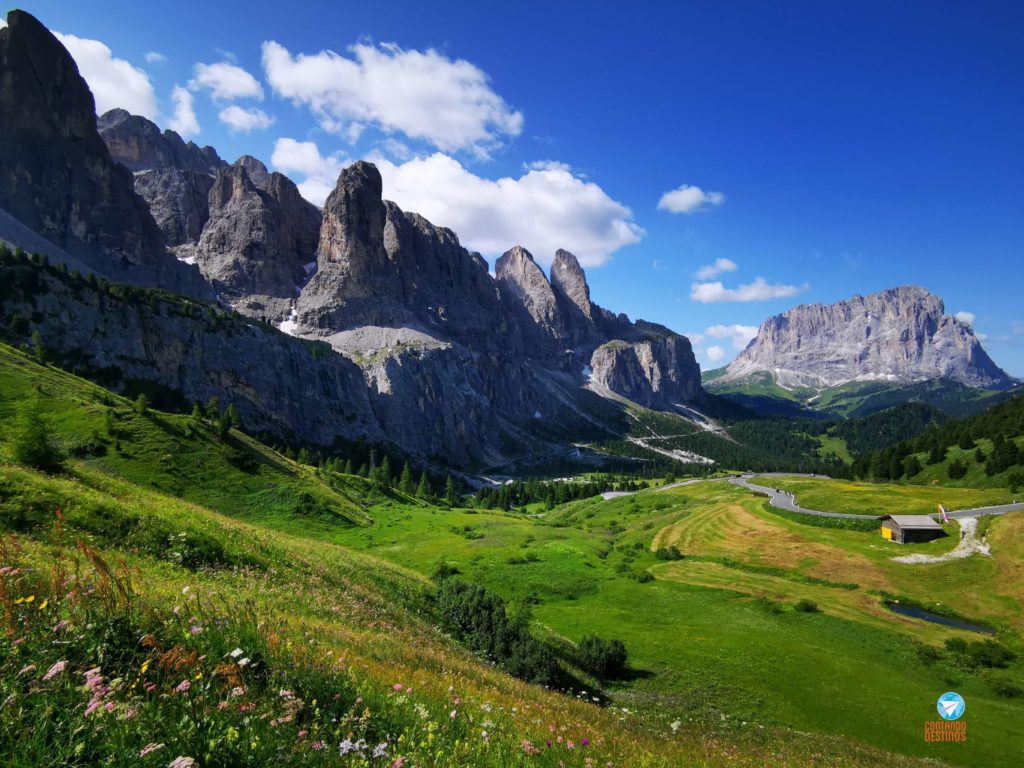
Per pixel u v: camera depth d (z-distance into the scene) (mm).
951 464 146375
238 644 9062
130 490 33469
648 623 60219
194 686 6957
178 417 83125
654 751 15188
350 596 28734
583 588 72000
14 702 5312
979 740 37406
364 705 9109
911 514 101500
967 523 88875
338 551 43531
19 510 19875
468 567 73312
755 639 54906
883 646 56469
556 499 187125
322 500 83250
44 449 30484
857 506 113312
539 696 22000
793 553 91625
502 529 100125
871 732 37781
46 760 4777
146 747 5176
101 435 67938
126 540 22016
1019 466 125625
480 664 28984
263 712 6945
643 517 136500
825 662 49719
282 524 72438
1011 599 66250
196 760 5582
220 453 79875
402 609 33688
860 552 88062
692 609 66562
